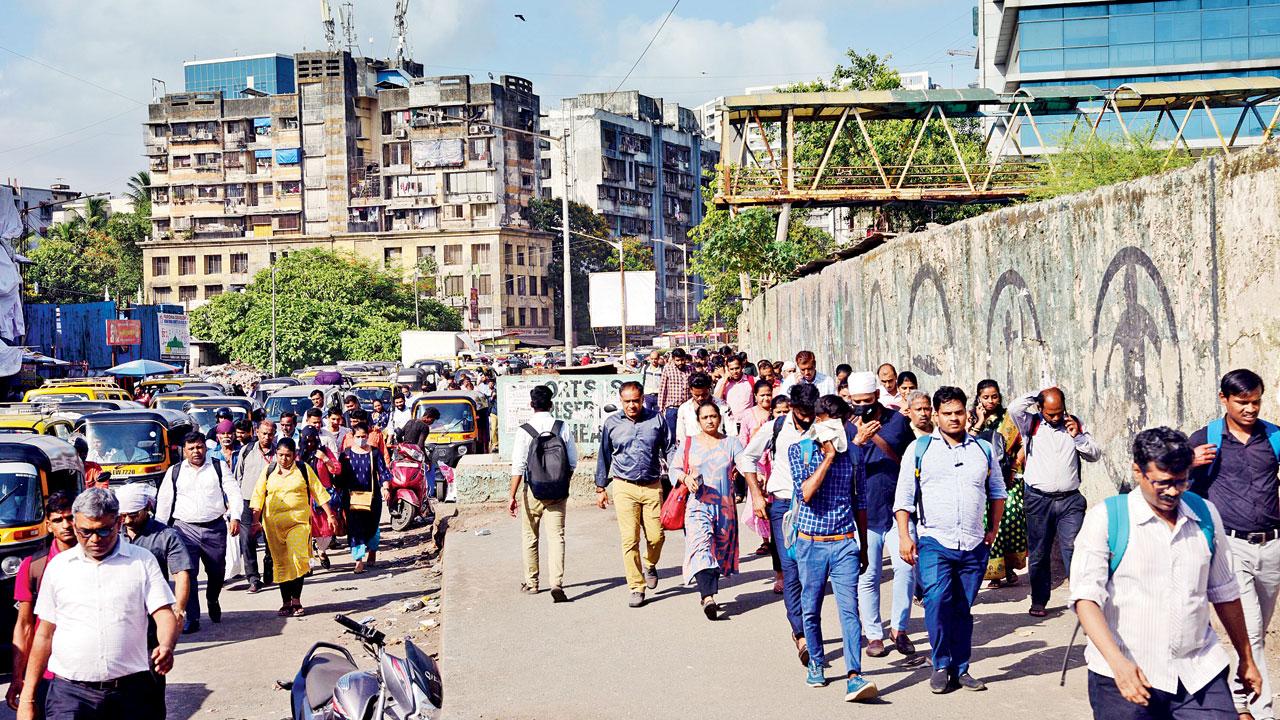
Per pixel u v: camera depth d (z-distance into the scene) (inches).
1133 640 171.5
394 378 1509.6
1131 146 989.2
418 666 238.7
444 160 4168.3
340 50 4261.8
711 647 324.5
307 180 4311.0
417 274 4079.7
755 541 504.7
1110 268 385.4
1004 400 482.0
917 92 1259.2
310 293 3383.4
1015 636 317.4
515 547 514.3
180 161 4419.3
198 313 3321.9
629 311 1127.0
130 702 227.5
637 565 383.2
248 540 493.0
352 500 544.4
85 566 226.2
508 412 668.1
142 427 606.2
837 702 267.4
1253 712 223.5
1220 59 2112.5
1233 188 310.5
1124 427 377.4
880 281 685.9
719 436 369.1
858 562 274.1
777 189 1288.1
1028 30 2162.9
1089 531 173.9
